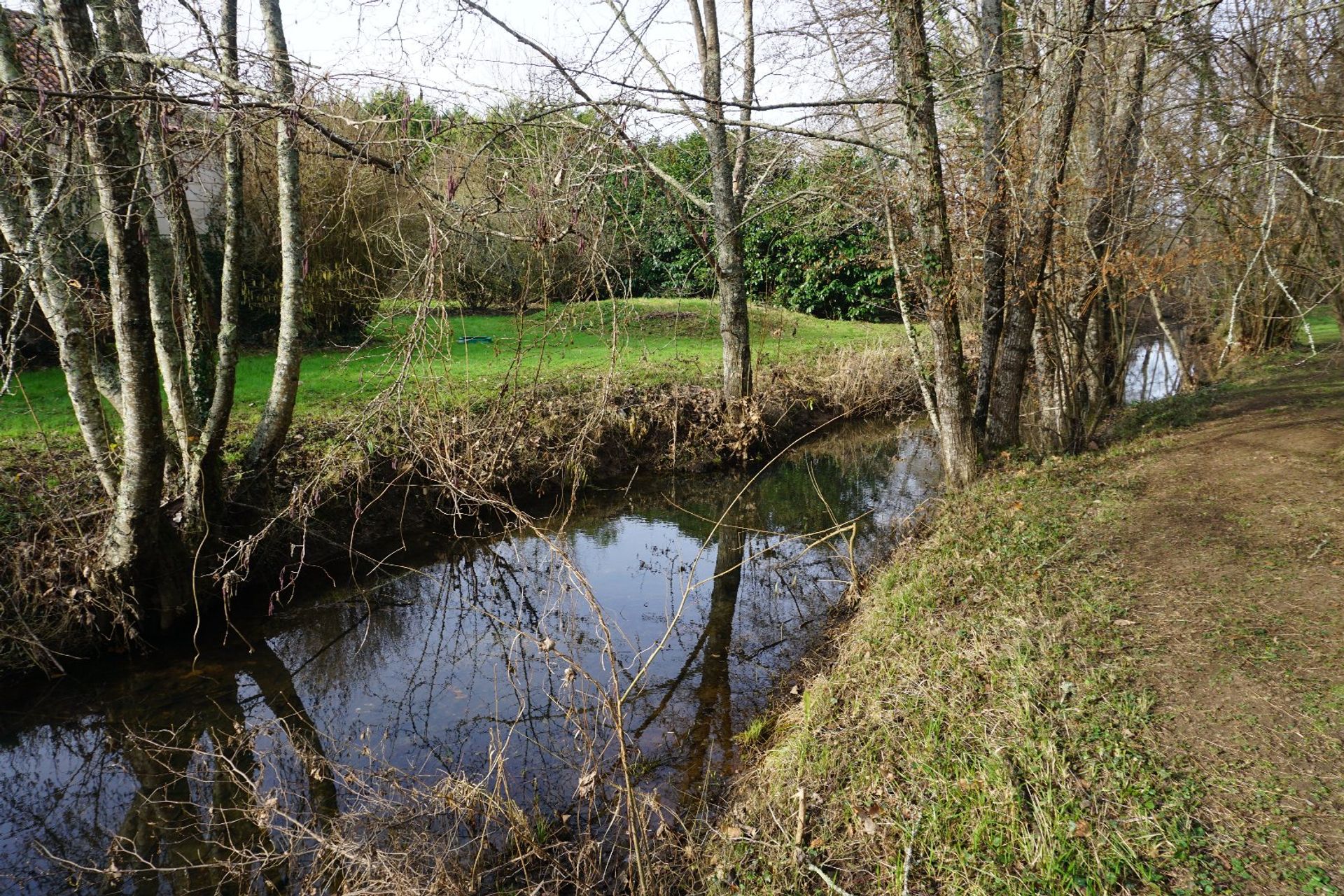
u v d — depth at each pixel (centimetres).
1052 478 815
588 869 397
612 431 1130
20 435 802
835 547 841
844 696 482
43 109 419
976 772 375
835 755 418
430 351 702
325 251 1309
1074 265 888
